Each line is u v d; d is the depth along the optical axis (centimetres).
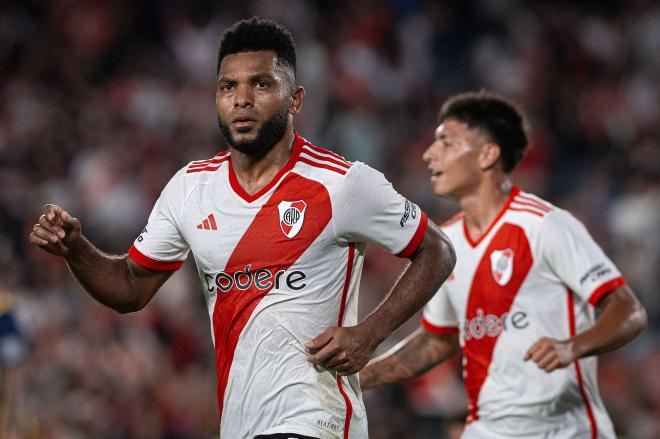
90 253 1341
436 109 5338
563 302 1698
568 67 5772
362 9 5491
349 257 1312
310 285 1285
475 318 1738
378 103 5178
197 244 1318
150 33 5000
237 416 1305
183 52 4966
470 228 1777
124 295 1380
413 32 5606
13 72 4453
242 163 1305
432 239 1336
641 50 5938
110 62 4800
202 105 4731
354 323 1338
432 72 5541
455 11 5744
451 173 1786
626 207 4619
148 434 3084
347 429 1311
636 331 1625
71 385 3030
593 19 6000
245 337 1293
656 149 5225
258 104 1273
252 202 1291
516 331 1695
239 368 1300
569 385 1669
